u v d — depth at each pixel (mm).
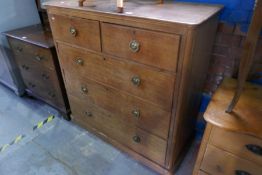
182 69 845
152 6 1068
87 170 1375
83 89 1398
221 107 934
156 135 1162
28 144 1583
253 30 730
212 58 1272
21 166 1411
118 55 1026
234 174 964
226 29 1156
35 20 2051
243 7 1062
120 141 1454
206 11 953
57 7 1121
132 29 893
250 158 869
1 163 1434
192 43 786
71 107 1675
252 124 833
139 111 1146
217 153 958
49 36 1692
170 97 959
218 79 1310
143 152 1337
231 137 868
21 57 1836
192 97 1130
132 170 1367
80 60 1247
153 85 984
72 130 1711
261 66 1092
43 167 1400
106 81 1197
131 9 990
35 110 1968
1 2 1759
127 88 1112
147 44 883
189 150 1492
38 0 1969
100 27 1007
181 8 1020
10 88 2248
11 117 1875
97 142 1588
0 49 1903
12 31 1845
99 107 1398
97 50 1105
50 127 1748
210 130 911
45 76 1720
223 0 1106
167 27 791
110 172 1358
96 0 1229
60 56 1375
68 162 1432
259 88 1074
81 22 1073
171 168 1263
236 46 1164
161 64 892
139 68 984
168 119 1043
